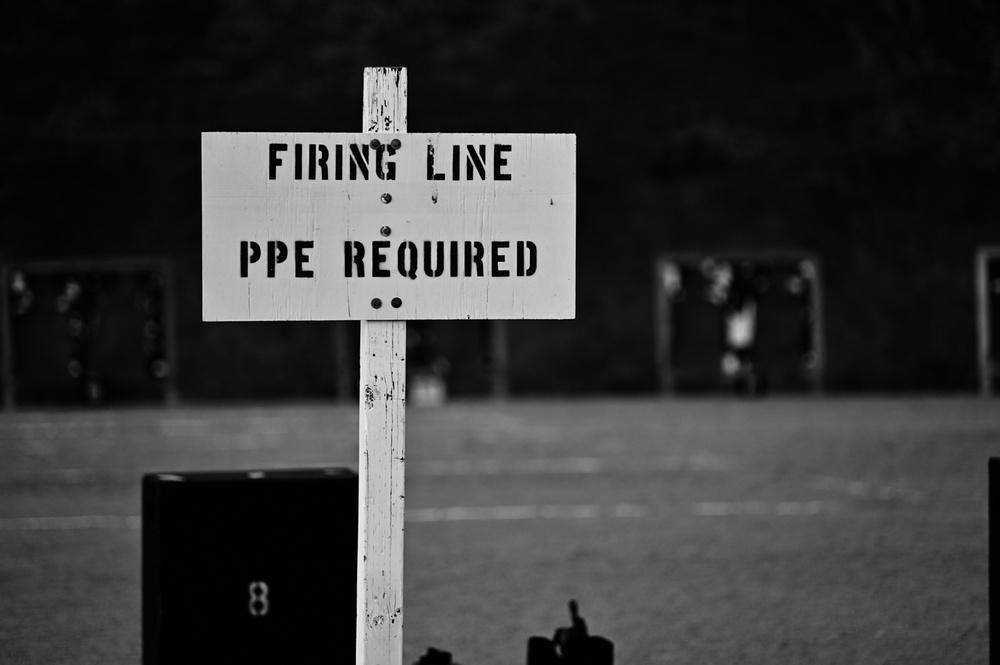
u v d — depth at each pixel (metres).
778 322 114.19
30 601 31.22
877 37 84.00
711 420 86.88
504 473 58.34
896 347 113.19
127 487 54.28
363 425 16.02
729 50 97.06
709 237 113.06
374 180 16.08
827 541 39.28
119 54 94.88
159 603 17.69
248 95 99.06
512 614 29.67
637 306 114.00
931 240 112.00
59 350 108.69
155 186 107.81
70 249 107.62
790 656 25.27
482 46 98.50
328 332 111.44
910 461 61.00
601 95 102.62
